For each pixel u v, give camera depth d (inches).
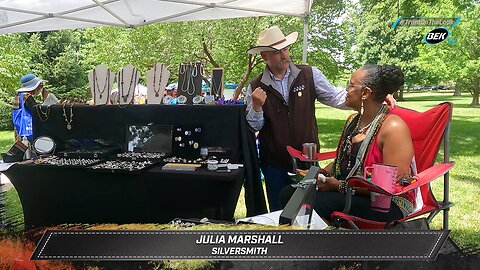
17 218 93.0
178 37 392.2
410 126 78.6
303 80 94.1
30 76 145.2
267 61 93.0
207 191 85.7
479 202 147.6
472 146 289.4
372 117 71.6
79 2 138.6
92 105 104.3
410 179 64.2
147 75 104.6
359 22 388.5
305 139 94.3
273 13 142.3
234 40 379.6
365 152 69.6
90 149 101.6
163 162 93.5
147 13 152.4
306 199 49.2
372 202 65.2
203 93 107.0
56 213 94.8
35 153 104.7
